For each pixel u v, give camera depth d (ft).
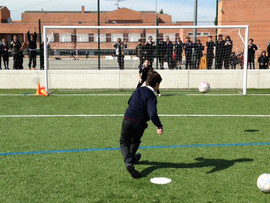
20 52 50.31
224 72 45.83
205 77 46.06
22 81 46.55
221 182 13.69
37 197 12.37
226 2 97.19
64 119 26.23
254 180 13.88
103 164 15.94
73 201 12.01
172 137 20.83
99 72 46.50
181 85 46.32
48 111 29.60
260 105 32.60
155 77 14.12
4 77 46.39
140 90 14.23
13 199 12.22
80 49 55.62
